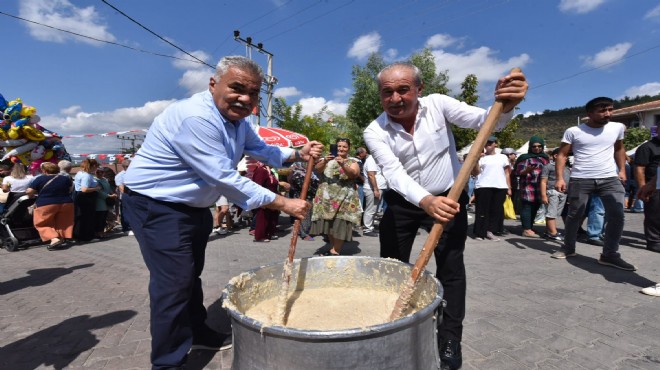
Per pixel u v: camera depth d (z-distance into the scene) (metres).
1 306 3.58
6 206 6.62
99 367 2.45
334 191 4.98
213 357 2.56
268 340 1.31
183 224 2.09
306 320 1.94
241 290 1.93
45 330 3.00
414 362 1.38
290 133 9.04
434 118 2.22
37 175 7.05
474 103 16.83
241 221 8.77
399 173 2.15
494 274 4.21
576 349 2.52
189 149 1.88
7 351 2.68
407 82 2.04
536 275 4.14
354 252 5.69
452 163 2.34
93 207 7.22
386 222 2.49
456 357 2.22
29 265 5.32
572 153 5.00
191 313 2.58
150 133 2.08
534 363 2.37
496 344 2.61
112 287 4.09
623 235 6.34
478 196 6.32
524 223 6.51
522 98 1.57
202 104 1.94
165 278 2.06
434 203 1.73
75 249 6.45
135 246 6.60
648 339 2.63
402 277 2.12
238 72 1.86
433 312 1.50
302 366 1.26
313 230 5.11
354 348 1.24
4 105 6.29
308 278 2.30
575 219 4.66
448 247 2.24
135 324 3.09
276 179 6.75
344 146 4.98
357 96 23.39
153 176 2.03
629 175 9.85
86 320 3.19
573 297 3.44
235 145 2.14
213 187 2.13
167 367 2.12
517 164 6.63
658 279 3.90
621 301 3.31
